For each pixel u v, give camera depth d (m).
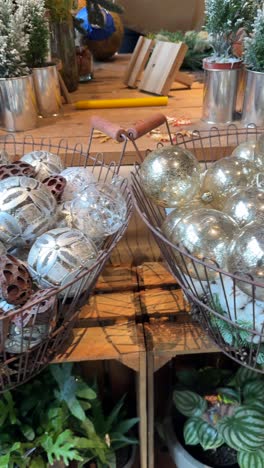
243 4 0.92
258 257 0.53
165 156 0.67
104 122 0.76
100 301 0.80
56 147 0.91
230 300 0.57
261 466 0.76
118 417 0.91
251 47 0.90
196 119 1.04
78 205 0.66
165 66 1.16
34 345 0.58
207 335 0.67
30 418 0.79
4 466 0.71
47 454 0.75
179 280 0.63
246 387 0.84
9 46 0.93
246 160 0.73
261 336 0.55
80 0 1.31
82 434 0.81
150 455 0.82
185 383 0.93
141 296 0.81
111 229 0.66
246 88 0.96
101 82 1.33
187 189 0.67
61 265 0.57
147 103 1.13
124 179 0.77
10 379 0.59
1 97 0.98
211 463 0.84
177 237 0.60
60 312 0.58
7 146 0.94
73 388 0.77
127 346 0.70
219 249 0.58
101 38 1.41
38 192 0.61
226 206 0.66
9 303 0.54
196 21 1.62
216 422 0.81
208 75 0.97
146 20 1.63
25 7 0.97
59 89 1.10
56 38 1.16
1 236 0.60
